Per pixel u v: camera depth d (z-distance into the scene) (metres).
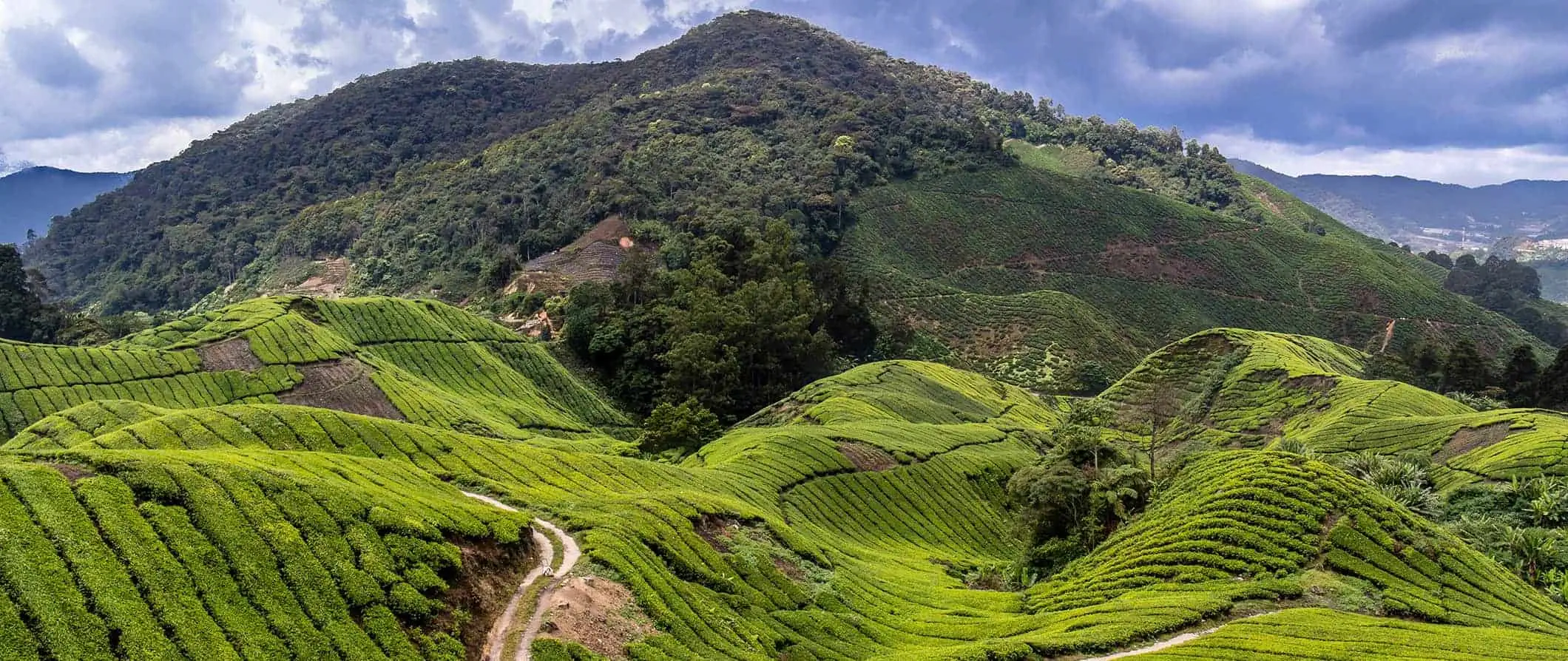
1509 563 63.88
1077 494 65.88
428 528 37.12
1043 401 156.12
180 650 27.47
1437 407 108.94
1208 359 142.50
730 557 49.72
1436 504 74.69
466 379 120.81
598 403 131.62
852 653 43.88
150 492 32.94
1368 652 37.81
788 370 142.62
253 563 31.80
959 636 47.38
